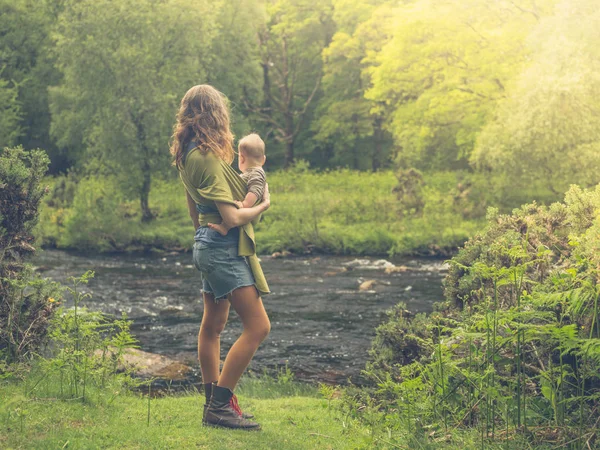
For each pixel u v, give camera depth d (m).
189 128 4.05
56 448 3.67
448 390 4.24
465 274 5.76
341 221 23.78
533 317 3.99
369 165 48.88
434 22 28.11
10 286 5.71
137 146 25.08
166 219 26.11
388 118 38.66
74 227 23.03
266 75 43.94
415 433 4.01
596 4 20.94
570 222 5.55
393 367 5.86
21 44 36.94
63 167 39.56
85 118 25.91
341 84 44.34
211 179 3.96
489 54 26.77
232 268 4.02
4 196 5.98
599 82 20.27
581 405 3.74
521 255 4.12
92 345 5.53
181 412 4.73
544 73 21.64
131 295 14.33
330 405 5.03
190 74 26.39
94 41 24.58
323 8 43.84
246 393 7.22
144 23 24.84
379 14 39.22
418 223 22.30
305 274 17.09
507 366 4.41
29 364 5.48
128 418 4.45
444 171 32.78
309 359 9.43
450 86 28.39
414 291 14.42
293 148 47.28
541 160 21.92
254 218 4.05
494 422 4.05
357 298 13.77
